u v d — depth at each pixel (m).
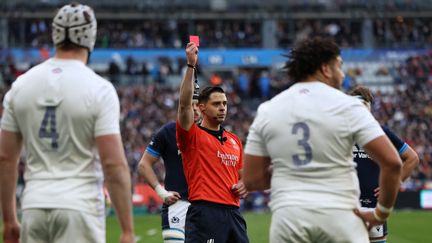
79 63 19.02
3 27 177.00
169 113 135.75
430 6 189.12
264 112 19.62
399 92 150.12
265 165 19.97
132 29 186.62
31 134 18.70
